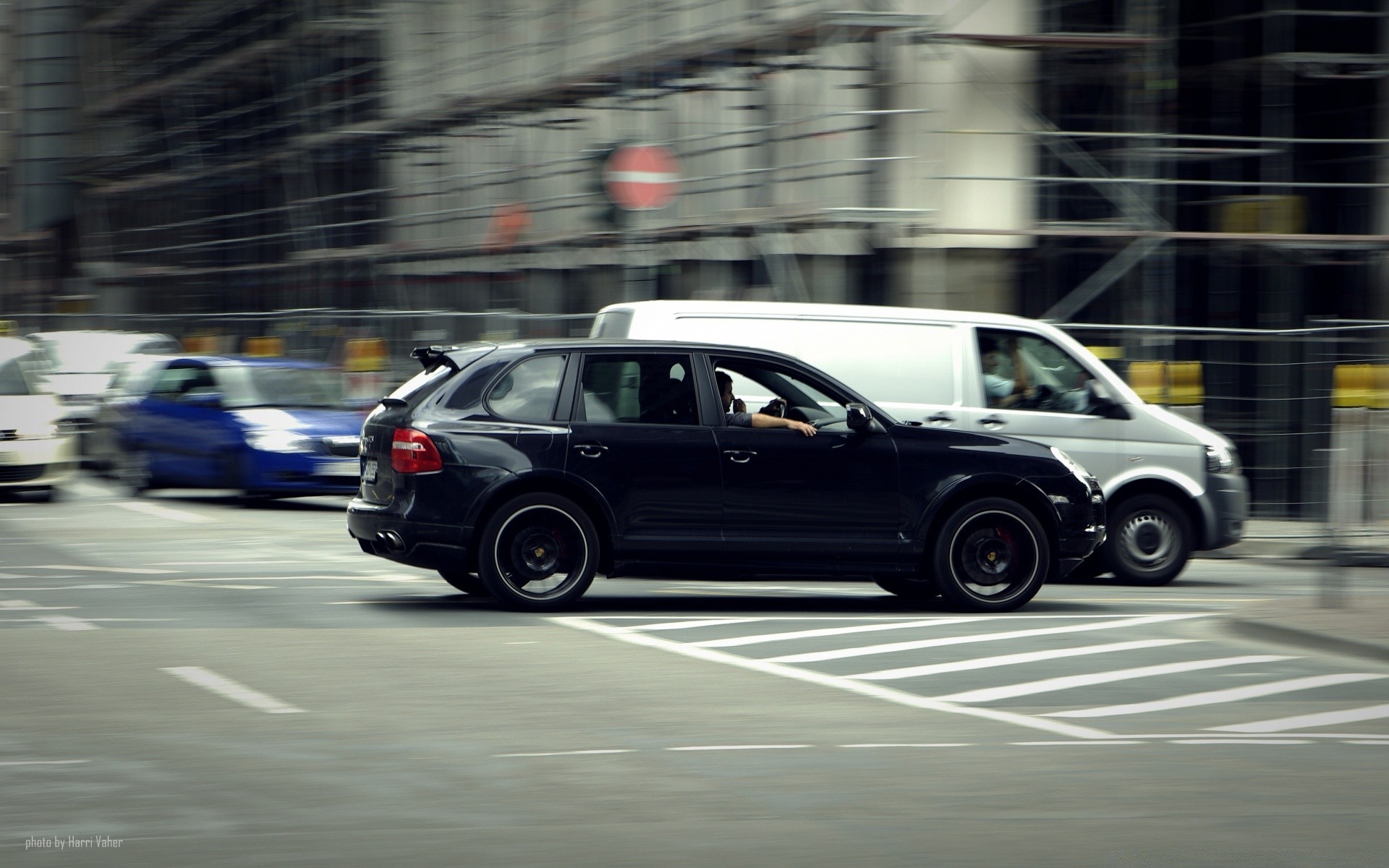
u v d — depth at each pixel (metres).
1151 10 26.28
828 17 24.80
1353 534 21.44
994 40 25.78
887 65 25.45
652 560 15.32
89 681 11.38
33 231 58.81
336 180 41.81
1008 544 16.02
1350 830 7.98
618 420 15.32
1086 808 8.29
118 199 55.81
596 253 32.88
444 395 15.19
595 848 7.38
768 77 28.53
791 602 16.78
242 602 15.67
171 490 29.73
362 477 15.74
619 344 15.55
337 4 38.88
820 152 27.31
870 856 7.36
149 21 51.66
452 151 37.84
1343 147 28.06
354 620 14.54
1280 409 26.12
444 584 17.25
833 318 18.56
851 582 18.84
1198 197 27.70
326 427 25.94
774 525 15.48
